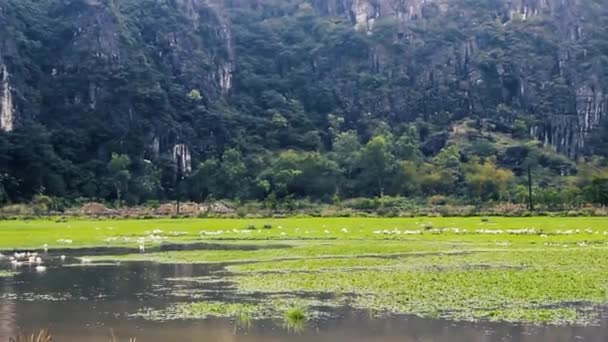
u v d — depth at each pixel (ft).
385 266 159.22
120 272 155.63
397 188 650.84
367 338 86.38
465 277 134.82
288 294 119.14
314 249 210.38
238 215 456.86
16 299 117.70
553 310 101.30
